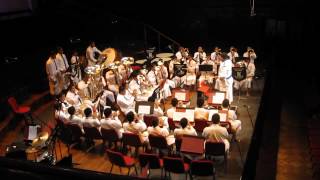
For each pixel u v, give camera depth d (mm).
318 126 13961
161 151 9938
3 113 11812
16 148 8492
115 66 13758
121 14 22266
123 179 1519
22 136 11109
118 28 20672
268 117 15695
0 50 13844
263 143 13492
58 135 9477
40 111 12969
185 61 15406
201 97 12078
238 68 12844
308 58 20797
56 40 16859
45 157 8516
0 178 1616
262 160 12344
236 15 22281
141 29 22188
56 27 16969
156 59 15219
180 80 14945
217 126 8938
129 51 18703
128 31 21578
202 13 22734
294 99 17406
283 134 14219
